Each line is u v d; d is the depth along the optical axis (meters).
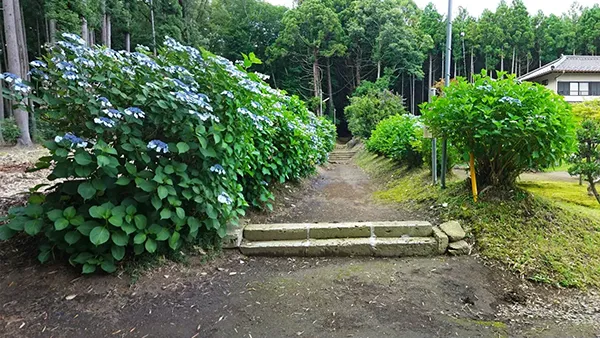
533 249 2.77
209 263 2.70
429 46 29.20
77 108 2.21
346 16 29.88
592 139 3.77
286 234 3.17
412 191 5.02
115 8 17.12
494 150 3.37
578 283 2.41
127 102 2.38
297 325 1.93
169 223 2.48
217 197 2.62
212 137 2.54
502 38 29.09
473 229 3.12
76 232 2.15
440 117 3.50
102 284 2.19
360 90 26.14
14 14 11.91
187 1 22.95
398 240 3.03
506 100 3.02
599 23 28.27
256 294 2.28
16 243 2.48
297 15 28.08
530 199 3.39
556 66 19.23
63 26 11.66
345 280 2.48
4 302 1.97
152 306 2.07
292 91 28.66
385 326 1.92
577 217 3.31
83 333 1.80
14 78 1.98
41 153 9.49
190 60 2.67
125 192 2.37
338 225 3.24
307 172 6.30
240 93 2.77
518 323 1.98
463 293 2.31
